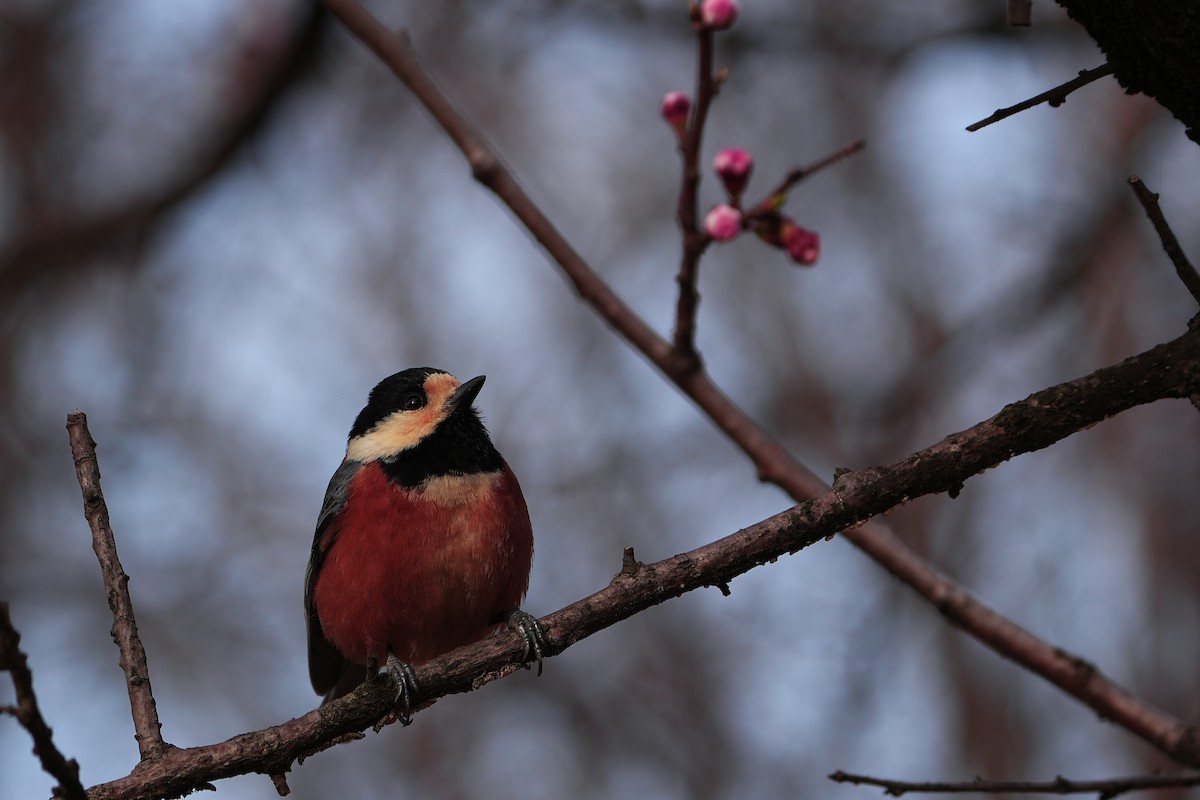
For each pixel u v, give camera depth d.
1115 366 4.66
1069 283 14.45
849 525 4.92
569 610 5.18
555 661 15.76
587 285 6.89
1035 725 14.88
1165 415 15.59
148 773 4.95
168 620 15.43
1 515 15.23
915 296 16.27
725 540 5.03
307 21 13.02
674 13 13.98
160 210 14.68
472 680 5.24
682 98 6.11
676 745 15.15
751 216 5.93
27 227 15.32
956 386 15.50
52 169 15.60
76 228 15.06
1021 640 6.33
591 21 14.80
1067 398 4.68
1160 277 14.99
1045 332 15.41
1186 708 14.24
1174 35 4.25
